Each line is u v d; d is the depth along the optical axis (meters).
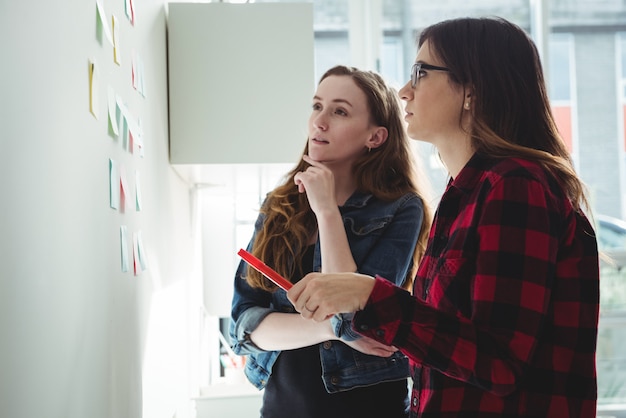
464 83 1.18
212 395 2.86
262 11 2.51
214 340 3.63
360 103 1.72
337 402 1.58
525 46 1.19
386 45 3.94
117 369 1.49
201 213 3.77
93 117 1.29
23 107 0.92
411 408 1.18
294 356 1.62
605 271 3.93
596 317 1.12
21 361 0.91
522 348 1.01
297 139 2.49
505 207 1.04
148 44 2.03
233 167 2.60
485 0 4.02
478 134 1.15
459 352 1.01
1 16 0.85
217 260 3.80
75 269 1.16
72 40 1.16
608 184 4.06
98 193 1.33
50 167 1.03
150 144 2.01
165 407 2.23
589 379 1.09
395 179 1.75
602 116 4.05
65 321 1.10
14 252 0.88
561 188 1.10
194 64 2.49
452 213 1.17
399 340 1.04
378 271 1.64
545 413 1.06
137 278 1.74
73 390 1.15
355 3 3.94
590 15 4.07
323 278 1.09
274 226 1.71
